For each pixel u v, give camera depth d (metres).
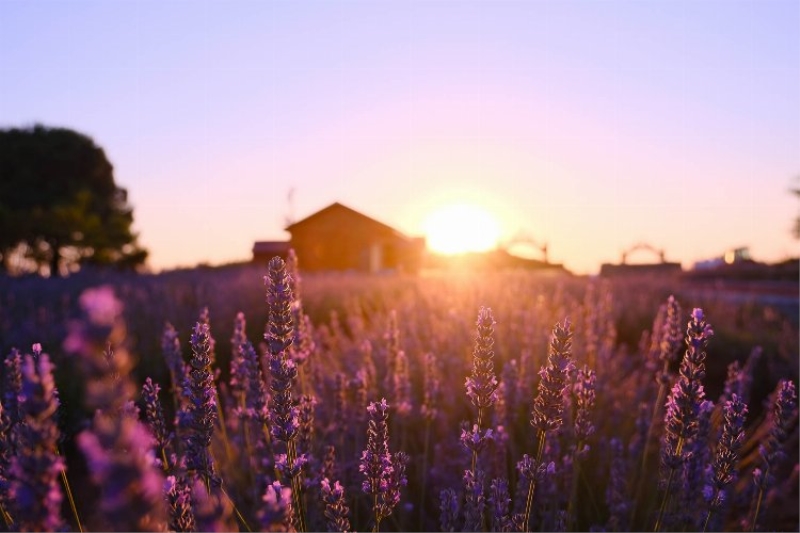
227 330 7.82
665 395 4.42
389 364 4.31
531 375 4.84
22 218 37.84
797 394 5.77
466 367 5.24
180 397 3.46
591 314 6.04
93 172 45.12
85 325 0.73
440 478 3.76
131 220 44.12
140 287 13.11
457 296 9.15
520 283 12.64
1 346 5.89
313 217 35.34
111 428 0.74
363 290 14.38
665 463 2.61
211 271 24.14
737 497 3.89
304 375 3.48
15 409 1.88
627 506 3.54
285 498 1.00
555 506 3.38
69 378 4.41
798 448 4.72
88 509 2.86
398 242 37.22
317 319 10.82
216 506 0.89
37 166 42.94
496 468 3.48
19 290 11.78
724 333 9.65
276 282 2.31
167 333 3.56
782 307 15.73
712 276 33.00
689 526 3.11
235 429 3.94
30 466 0.89
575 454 3.18
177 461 2.38
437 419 4.42
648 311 11.14
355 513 3.38
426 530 3.53
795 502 3.95
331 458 3.14
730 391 4.18
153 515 0.75
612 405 4.88
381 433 2.21
